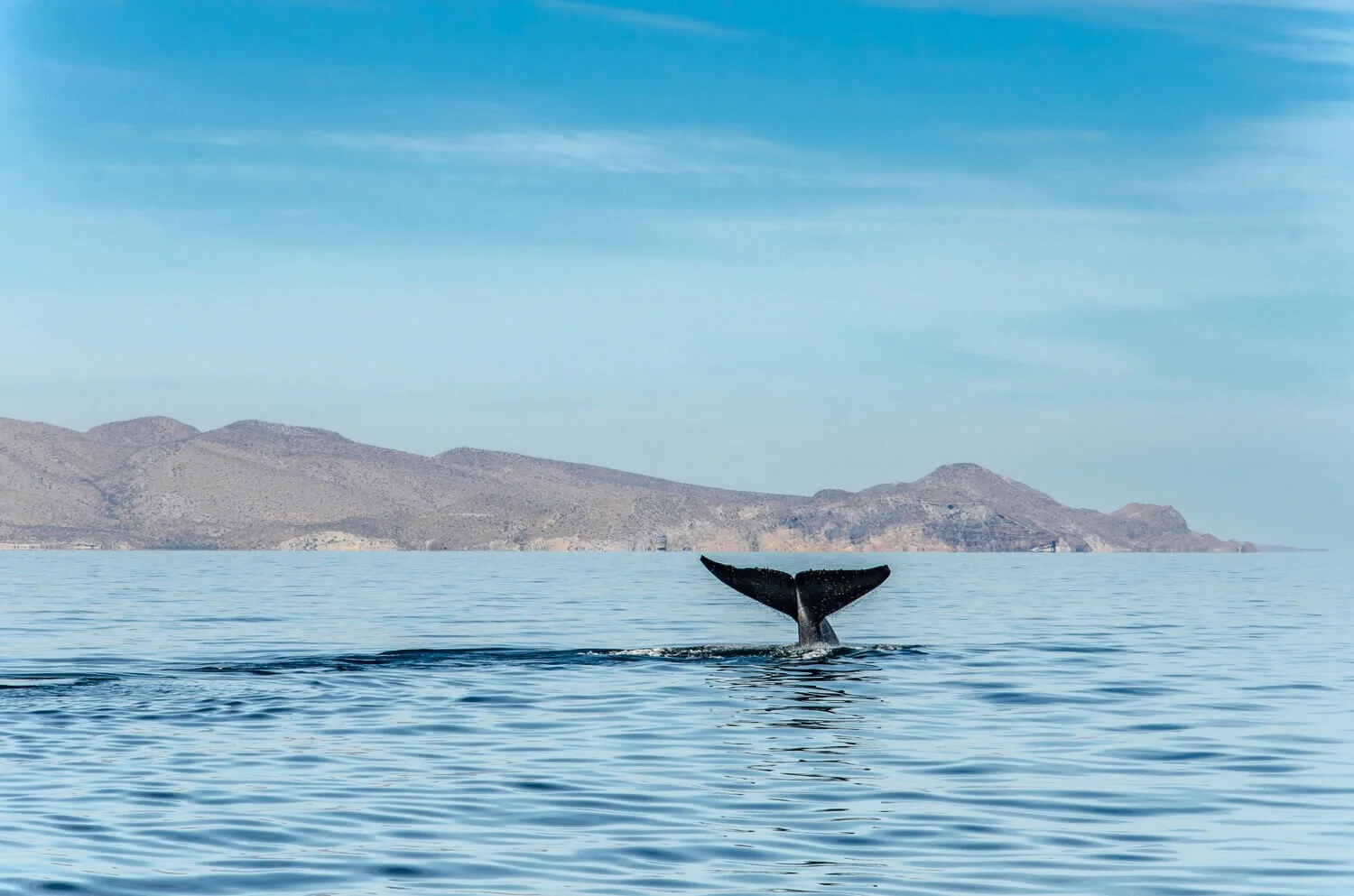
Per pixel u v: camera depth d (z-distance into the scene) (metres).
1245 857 14.91
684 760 20.11
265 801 17.22
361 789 18.00
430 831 15.80
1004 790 18.14
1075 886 13.79
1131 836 15.77
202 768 19.25
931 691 27.52
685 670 30.20
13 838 15.22
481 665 31.06
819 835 15.73
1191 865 14.58
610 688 27.39
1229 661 34.78
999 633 44.25
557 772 19.14
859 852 15.02
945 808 17.12
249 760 19.86
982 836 15.71
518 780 18.66
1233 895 13.57
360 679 28.62
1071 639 41.97
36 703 25.03
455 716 24.00
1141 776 19.17
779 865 14.45
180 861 14.41
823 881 13.91
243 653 37.12
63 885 13.41
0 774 18.66
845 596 33.41
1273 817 16.72
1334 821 16.55
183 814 16.48
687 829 15.95
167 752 20.42
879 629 46.16
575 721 23.48
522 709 24.73
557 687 27.62
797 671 30.20
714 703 25.58
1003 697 26.91
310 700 25.64
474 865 14.36
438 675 29.41
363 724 23.08
